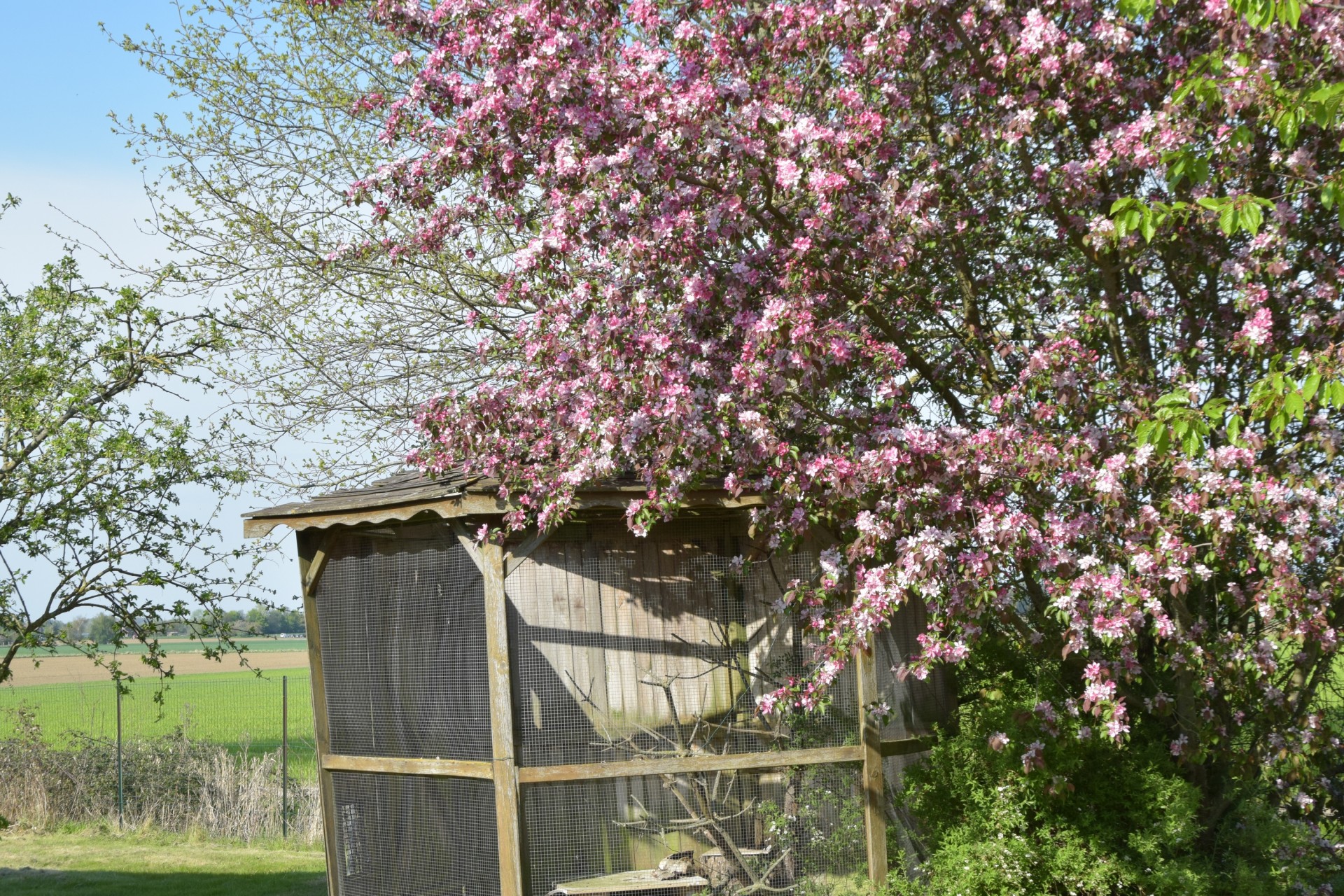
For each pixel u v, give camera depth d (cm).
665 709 609
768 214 593
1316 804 686
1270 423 482
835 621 545
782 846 614
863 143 573
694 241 566
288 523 681
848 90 579
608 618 611
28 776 1312
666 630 615
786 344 524
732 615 623
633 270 585
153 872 1019
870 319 627
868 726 625
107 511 952
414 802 649
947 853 601
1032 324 685
